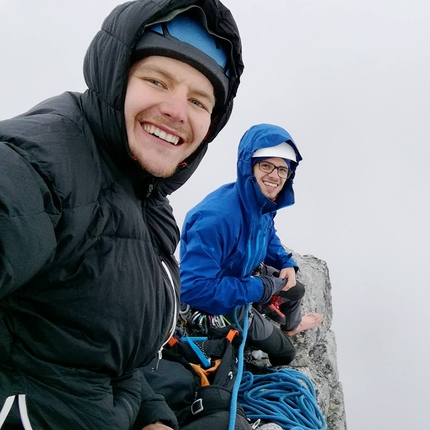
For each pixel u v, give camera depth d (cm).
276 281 146
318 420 128
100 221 54
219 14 61
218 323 142
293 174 156
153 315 62
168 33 59
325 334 215
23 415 52
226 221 132
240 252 138
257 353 161
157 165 61
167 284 69
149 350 66
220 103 68
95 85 58
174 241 78
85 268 53
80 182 51
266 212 146
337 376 198
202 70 60
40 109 56
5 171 43
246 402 129
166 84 59
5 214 41
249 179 140
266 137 139
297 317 172
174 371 107
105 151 59
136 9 57
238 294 132
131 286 57
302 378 143
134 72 59
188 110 60
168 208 79
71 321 54
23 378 54
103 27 59
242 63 67
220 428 94
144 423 78
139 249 60
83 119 57
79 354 56
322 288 236
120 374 64
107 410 60
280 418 119
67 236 49
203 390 106
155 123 59
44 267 50
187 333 143
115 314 56
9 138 47
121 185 61
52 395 55
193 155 74
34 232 43
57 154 49
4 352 53
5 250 41
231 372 122
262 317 154
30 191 44
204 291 127
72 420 56
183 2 58
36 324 54
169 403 101
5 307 52
